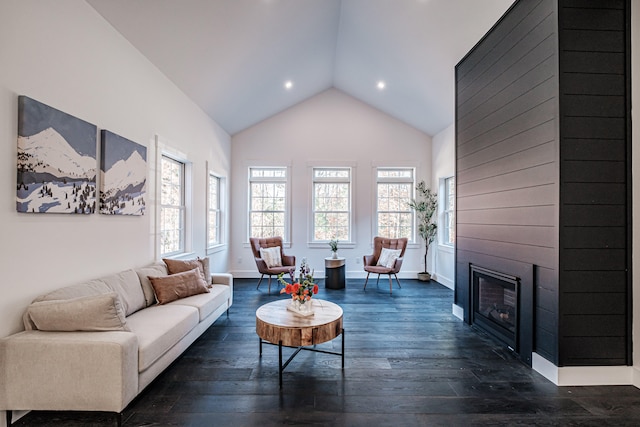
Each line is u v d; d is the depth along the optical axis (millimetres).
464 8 3055
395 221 6176
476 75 3336
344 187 6184
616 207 2227
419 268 6129
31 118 1854
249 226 6129
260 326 2438
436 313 3895
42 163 1937
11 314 1791
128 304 2508
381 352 2768
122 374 1737
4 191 1746
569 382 2223
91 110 2385
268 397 2080
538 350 2430
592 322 2223
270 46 3920
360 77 5289
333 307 2771
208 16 2949
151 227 3256
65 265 2166
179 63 3395
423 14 3398
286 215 6074
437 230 5887
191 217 4230
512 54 2729
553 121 2246
